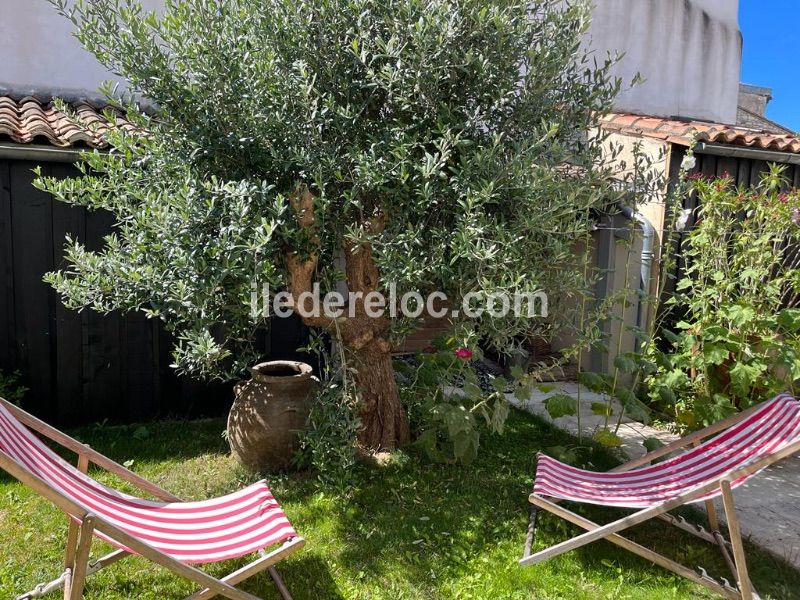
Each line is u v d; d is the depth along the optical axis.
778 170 5.14
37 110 5.46
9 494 3.64
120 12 3.51
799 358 4.88
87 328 4.87
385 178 3.41
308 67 3.62
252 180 3.62
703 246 5.12
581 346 4.21
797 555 3.31
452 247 3.38
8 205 4.61
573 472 3.51
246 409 3.99
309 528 3.41
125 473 2.96
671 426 5.35
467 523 3.51
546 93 3.77
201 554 2.48
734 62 8.89
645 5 8.14
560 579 3.03
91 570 2.86
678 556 3.27
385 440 4.38
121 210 3.70
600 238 6.54
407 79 3.42
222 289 3.44
